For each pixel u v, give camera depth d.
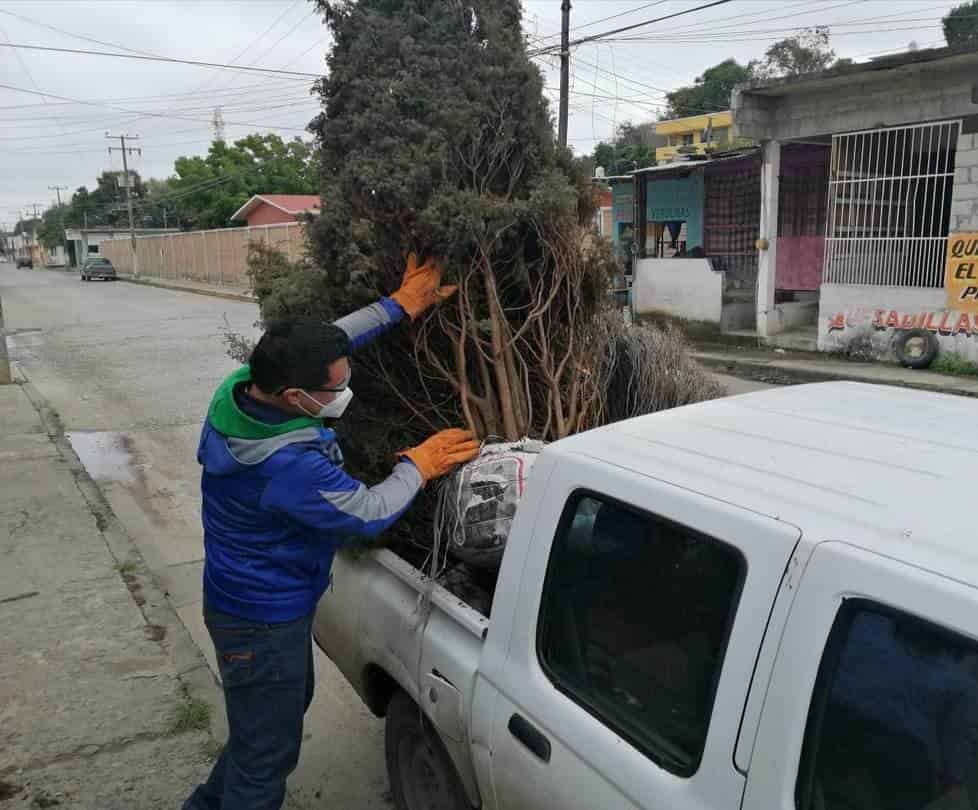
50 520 6.13
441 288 2.96
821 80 12.23
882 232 12.55
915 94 11.89
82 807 3.09
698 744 1.59
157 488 7.19
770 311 14.39
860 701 1.37
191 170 50.31
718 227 17.03
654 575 1.75
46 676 3.97
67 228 80.44
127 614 4.61
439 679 2.38
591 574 1.91
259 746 2.42
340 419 3.19
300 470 2.17
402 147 2.99
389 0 3.37
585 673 1.91
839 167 13.05
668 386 3.54
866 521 1.48
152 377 12.55
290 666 2.37
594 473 1.93
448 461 2.48
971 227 11.21
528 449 2.71
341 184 3.09
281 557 2.29
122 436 8.98
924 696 1.30
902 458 1.78
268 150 50.25
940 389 10.50
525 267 3.12
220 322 20.33
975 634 1.23
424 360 3.18
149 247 49.53
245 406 2.21
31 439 8.62
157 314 23.44
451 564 2.81
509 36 3.27
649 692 1.74
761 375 12.37
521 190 3.27
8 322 22.25
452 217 2.82
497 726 2.10
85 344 16.86
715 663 1.59
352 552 2.95
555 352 3.29
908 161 12.59
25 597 4.83
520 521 2.13
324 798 3.20
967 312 11.35
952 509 1.50
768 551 1.52
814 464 1.77
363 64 3.24
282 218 38.16
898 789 1.34
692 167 16.59
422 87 3.09
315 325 2.18
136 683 3.90
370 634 2.82
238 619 2.33
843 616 1.40
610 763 1.75
